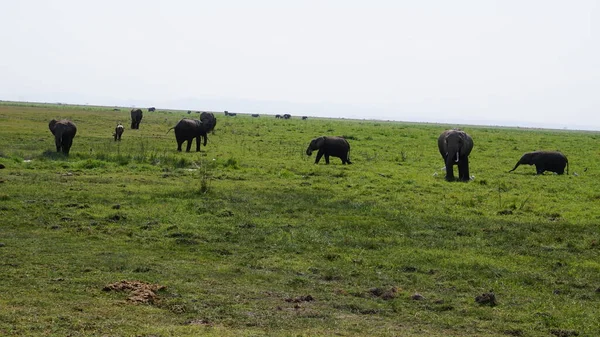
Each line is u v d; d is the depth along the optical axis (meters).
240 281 11.67
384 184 24.59
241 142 44.09
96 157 28.89
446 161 26.47
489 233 16.23
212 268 12.45
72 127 31.03
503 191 23.94
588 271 13.09
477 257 13.85
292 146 41.91
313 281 11.93
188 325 9.07
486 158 38.56
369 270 12.78
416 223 17.06
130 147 35.91
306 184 23.83
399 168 30.95
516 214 19.02
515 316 10.29
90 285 10.77
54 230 14.94
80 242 13.95
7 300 9.71
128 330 8.67
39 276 11.16
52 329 8.55
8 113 70.94
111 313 9.41
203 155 33.31
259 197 20.25
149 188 21.05
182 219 16.52
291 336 8.76
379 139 52.69
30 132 42.78
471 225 17.09
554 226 17.33
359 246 14.59
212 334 8.62
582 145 54.38
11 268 11.59
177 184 22.48
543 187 25.48
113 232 14.90
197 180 23.70
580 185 26.36
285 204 19.17
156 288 10.76
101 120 66.31
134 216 16.64
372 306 10.55
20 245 13.39
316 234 15.45
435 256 13.82
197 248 13.93
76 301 9.89
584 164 36.38
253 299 10.63
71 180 22.36
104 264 12.23
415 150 42.31
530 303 11.03
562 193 23.89
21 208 16.97
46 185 20.81
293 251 14.04
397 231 16.16
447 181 26.28
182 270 12.17
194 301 10.30
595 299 11.39
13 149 31.94
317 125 81.25
